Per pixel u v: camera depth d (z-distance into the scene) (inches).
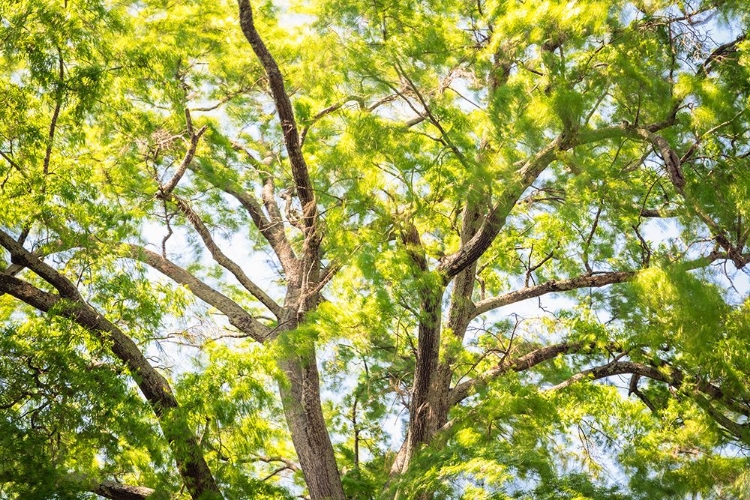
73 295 378.0
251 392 357.4
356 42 372.2
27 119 366.0
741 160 334.3
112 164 406.0
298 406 428.1
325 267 441.7
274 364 370.0
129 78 385.7
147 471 365.4
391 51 365.4
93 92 355.6
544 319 419.8
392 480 403.9
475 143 370.6
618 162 378.6
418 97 369.1
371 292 365.4
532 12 346.9
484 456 338.3
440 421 414.0
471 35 410.0
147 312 373.1
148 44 405.4
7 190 353.7
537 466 331.6
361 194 360.8
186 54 440.8
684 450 394.6
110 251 374.0
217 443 373.7
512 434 379.6
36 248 392.5
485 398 383.9
